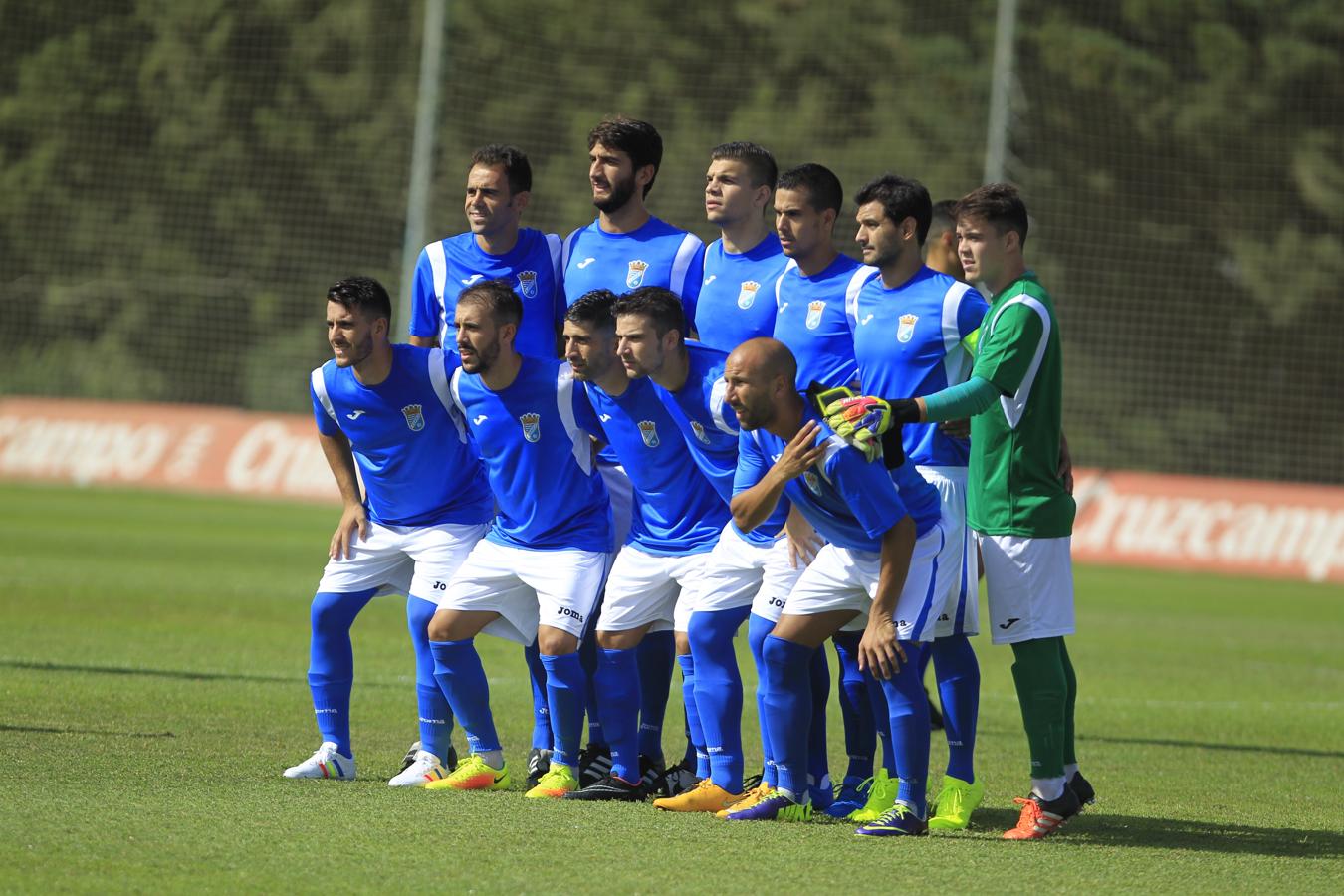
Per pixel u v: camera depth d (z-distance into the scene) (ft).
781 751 70.23
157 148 421.18
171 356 414.21
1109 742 99.60
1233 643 162.71
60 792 65.62
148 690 96.63
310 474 279.69
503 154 83.41
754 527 66.59
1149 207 373.81
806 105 386.93
